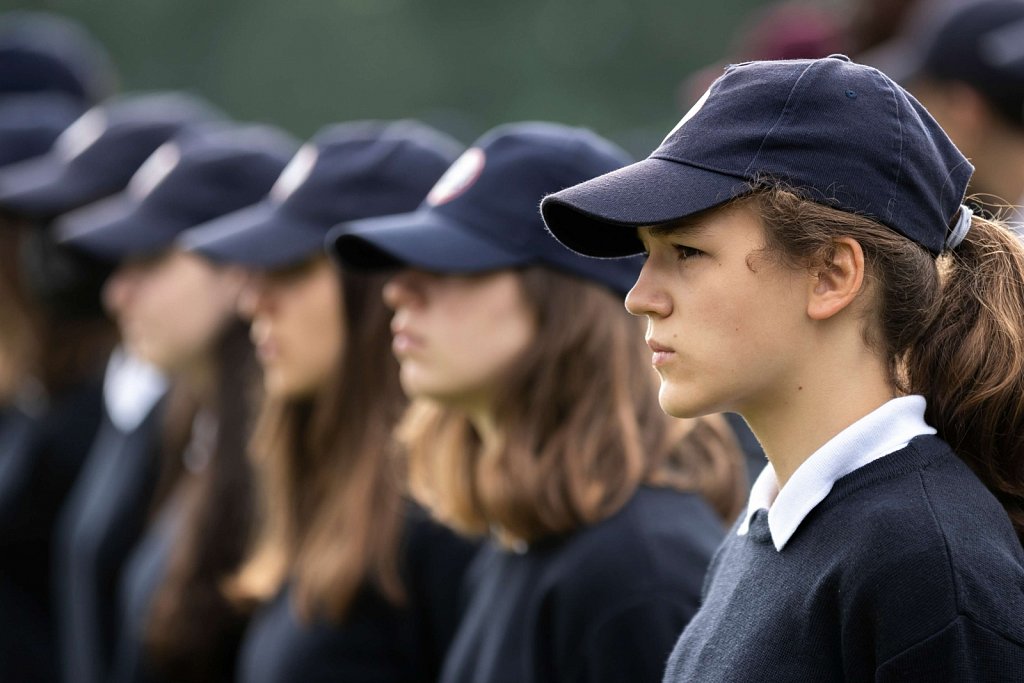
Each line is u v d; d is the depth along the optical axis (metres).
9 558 16.59
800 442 6.53
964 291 6.59
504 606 9.24
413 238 9.36
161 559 14.04
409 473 10.64
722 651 6.58
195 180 14.98
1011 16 13.26
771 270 6.30
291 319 11.60
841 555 6.24
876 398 6.49
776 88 6.46
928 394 6.60
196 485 13.53
